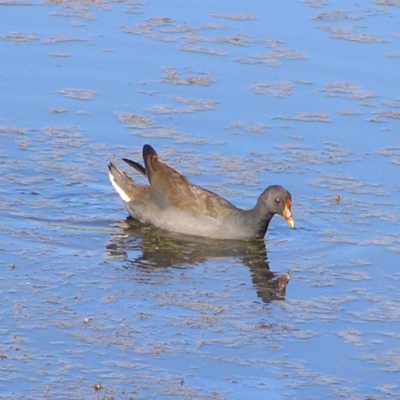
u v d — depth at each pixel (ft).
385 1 88.02
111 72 72.69
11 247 49.93
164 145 63.31
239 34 80.23
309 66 75.15
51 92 69.15
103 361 39.70
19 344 40.57
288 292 47.16
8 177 58.13
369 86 72.64
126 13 83.46
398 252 51.65
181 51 76.69
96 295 45.47
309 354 41.42
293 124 66.90
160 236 53.67
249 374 39.55
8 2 84.12
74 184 58.34
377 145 64.64
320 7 86.07
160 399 37.29
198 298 45.96
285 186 59.16
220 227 53.67
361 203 57.36
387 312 45.47
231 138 64.75
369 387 39.14
